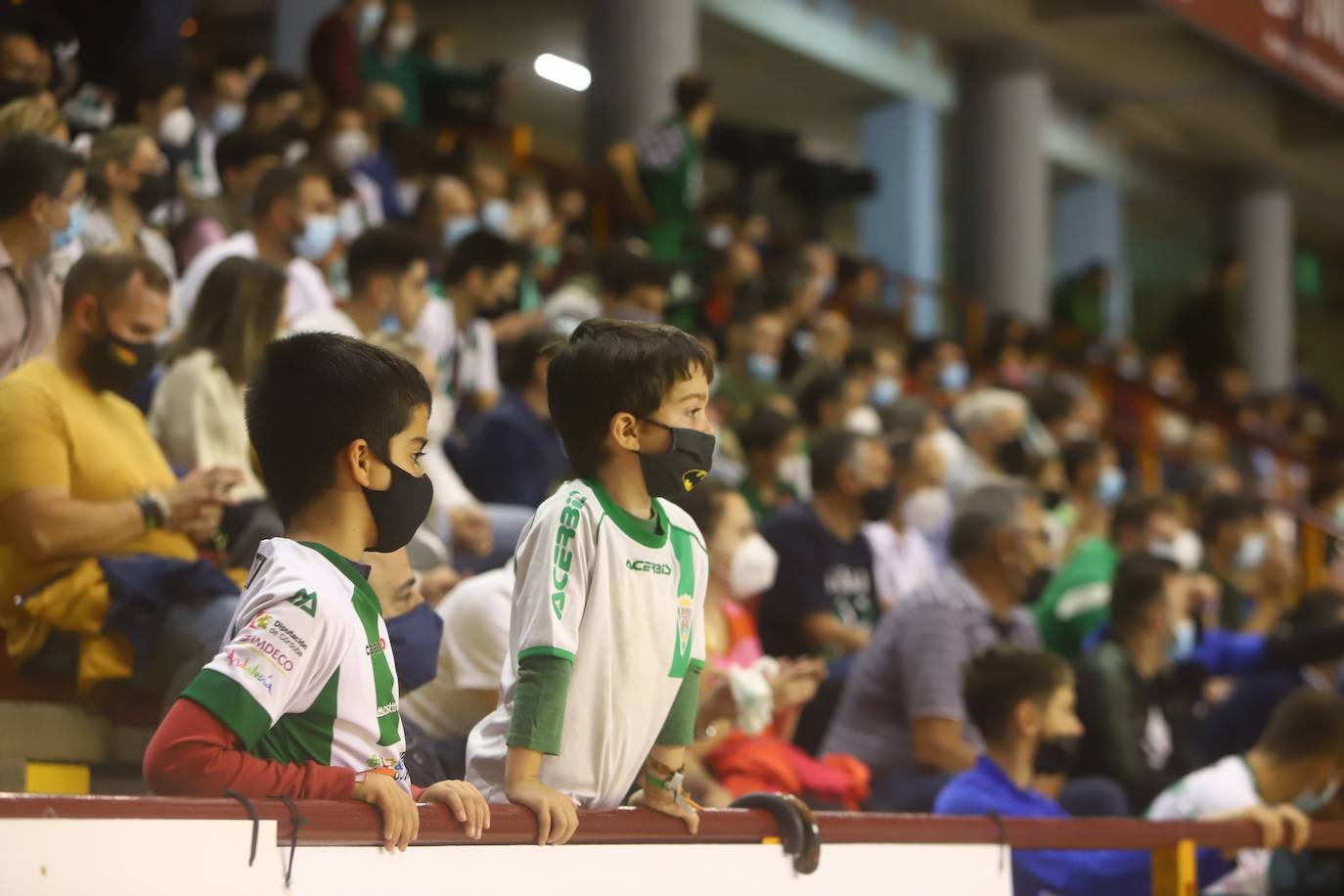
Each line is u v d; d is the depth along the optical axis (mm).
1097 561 12211
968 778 8461
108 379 7543
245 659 4227
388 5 20344
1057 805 8766
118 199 10258
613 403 5008
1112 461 20281
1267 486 27797
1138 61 35062
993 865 6441
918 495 14031
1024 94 33281
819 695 10883
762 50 32750
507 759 4820
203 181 14672
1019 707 8438
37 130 9375
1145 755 10562
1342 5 32250
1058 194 40875
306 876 4230
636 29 23734
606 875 5012
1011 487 10594
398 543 4652
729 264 20109
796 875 5645
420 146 18109
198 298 8516
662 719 5148
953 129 34438
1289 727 9148
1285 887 9195
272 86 15023
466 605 7117
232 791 4078
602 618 4938
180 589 7109
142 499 7254
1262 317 41656
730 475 13336
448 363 12617
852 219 39188
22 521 7086
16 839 3658
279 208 11016
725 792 8234
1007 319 25562
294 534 4578
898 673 9969
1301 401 34281
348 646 4438
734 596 9453
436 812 4484
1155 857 7402
